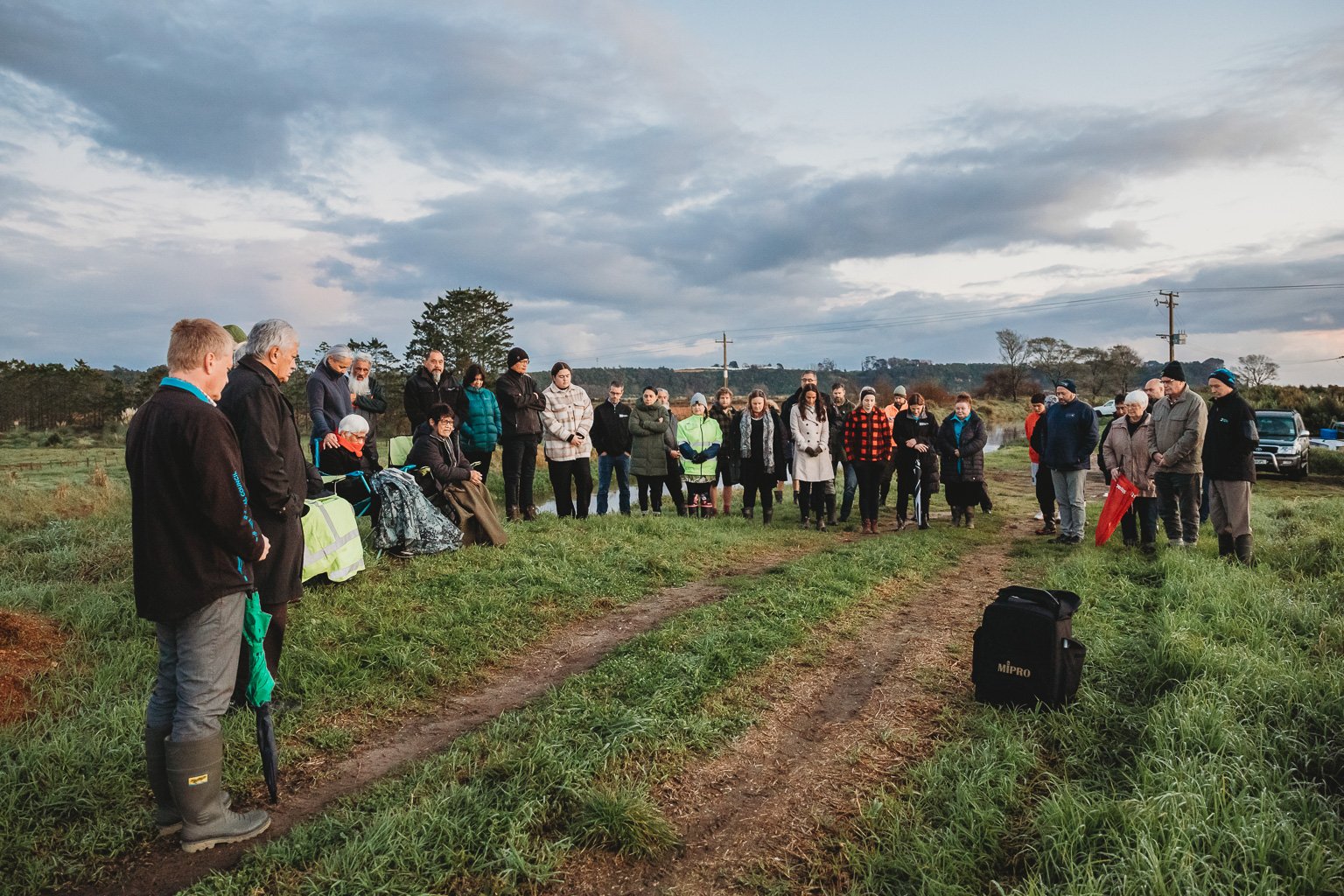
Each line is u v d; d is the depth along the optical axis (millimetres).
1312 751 3488
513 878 2719
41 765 3223
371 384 8508
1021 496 15766
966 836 3025
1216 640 5164
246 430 3738
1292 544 8156
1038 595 4355
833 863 2939
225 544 2869
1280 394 32250
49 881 2668
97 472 13141
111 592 5641
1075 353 103500
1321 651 4809
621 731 3756
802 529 10445
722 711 4203
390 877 2682
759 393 10641
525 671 4922
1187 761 3322
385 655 4746
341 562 6027
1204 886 2545
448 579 6270
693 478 10773
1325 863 2660
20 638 4508
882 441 10359
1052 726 4027
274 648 4129
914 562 8219
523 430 9141
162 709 2928
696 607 6207
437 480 7422
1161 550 8250
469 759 3555
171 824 2938
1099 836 2883
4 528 9609
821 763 3740
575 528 8664
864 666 5098
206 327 2971
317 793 3369
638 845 2938
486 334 64438
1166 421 8438
